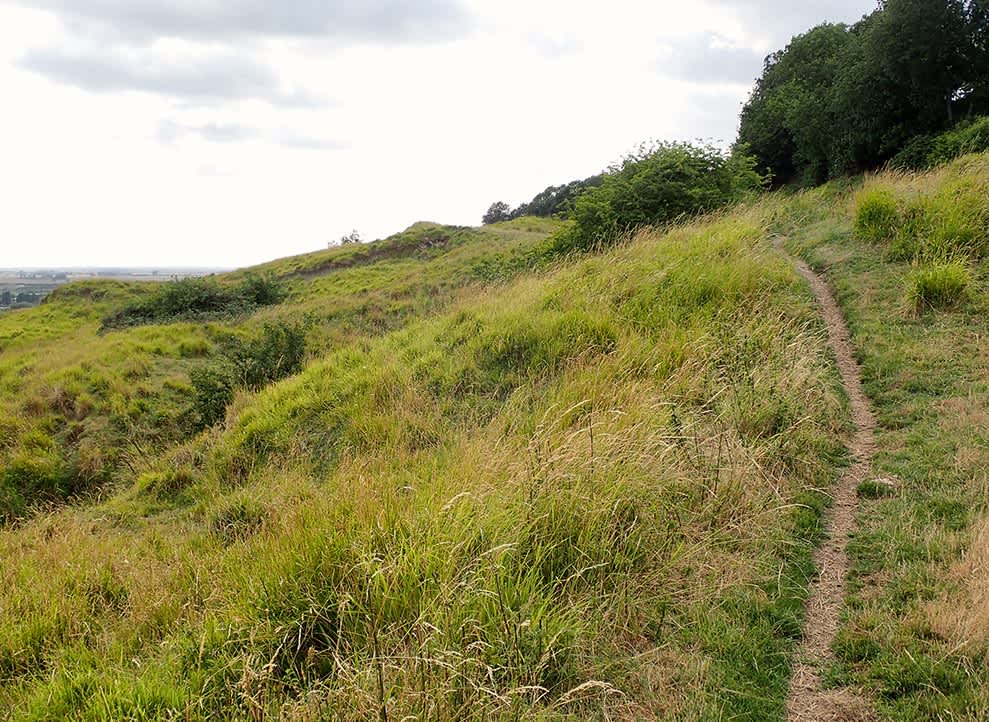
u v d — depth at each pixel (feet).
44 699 10.68
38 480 32.45
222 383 37.99
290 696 9.91
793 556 12.46
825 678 9.63
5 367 54.39
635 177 43.29
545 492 13.39
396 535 12.59
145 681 10.34
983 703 8.48
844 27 111.96
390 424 23.35
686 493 14.25
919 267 25.91
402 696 8.88
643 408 17.01
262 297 89.35
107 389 43.98
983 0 68.90
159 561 18.37
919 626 10.03
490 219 229.45
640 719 9.20
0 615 14.94
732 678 9.74
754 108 118.52
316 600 11.45
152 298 81.61
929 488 13.83
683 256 29.84
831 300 26.25
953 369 18.63
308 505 15.67
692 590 11.73
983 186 29.43
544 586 11.60
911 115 81.41
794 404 17.17
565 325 25.64
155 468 29.32
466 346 27.66
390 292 74.49
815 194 58.03
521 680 9.53
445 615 10.31
